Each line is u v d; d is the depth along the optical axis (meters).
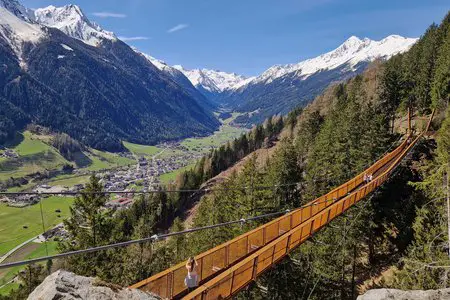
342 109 72.75
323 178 50.44
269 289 35.72
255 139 139.88
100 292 8.66
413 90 79.62
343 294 36.75
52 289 8.12
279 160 52.69
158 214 97.56
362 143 51.28
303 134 80.12
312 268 35.66
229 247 19.88
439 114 68.31
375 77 103.00
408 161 54.69
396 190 48.25
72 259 33.28
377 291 9.89
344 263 37.41
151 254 45.75
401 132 74.88
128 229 92.44
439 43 88.12
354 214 37.94
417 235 29.56
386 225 44.78
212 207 54.97
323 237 36.25
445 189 28.25
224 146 138.00
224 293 16.80
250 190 42.34
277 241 22.58
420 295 9.66
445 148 29.00
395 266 39.12
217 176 122.94
